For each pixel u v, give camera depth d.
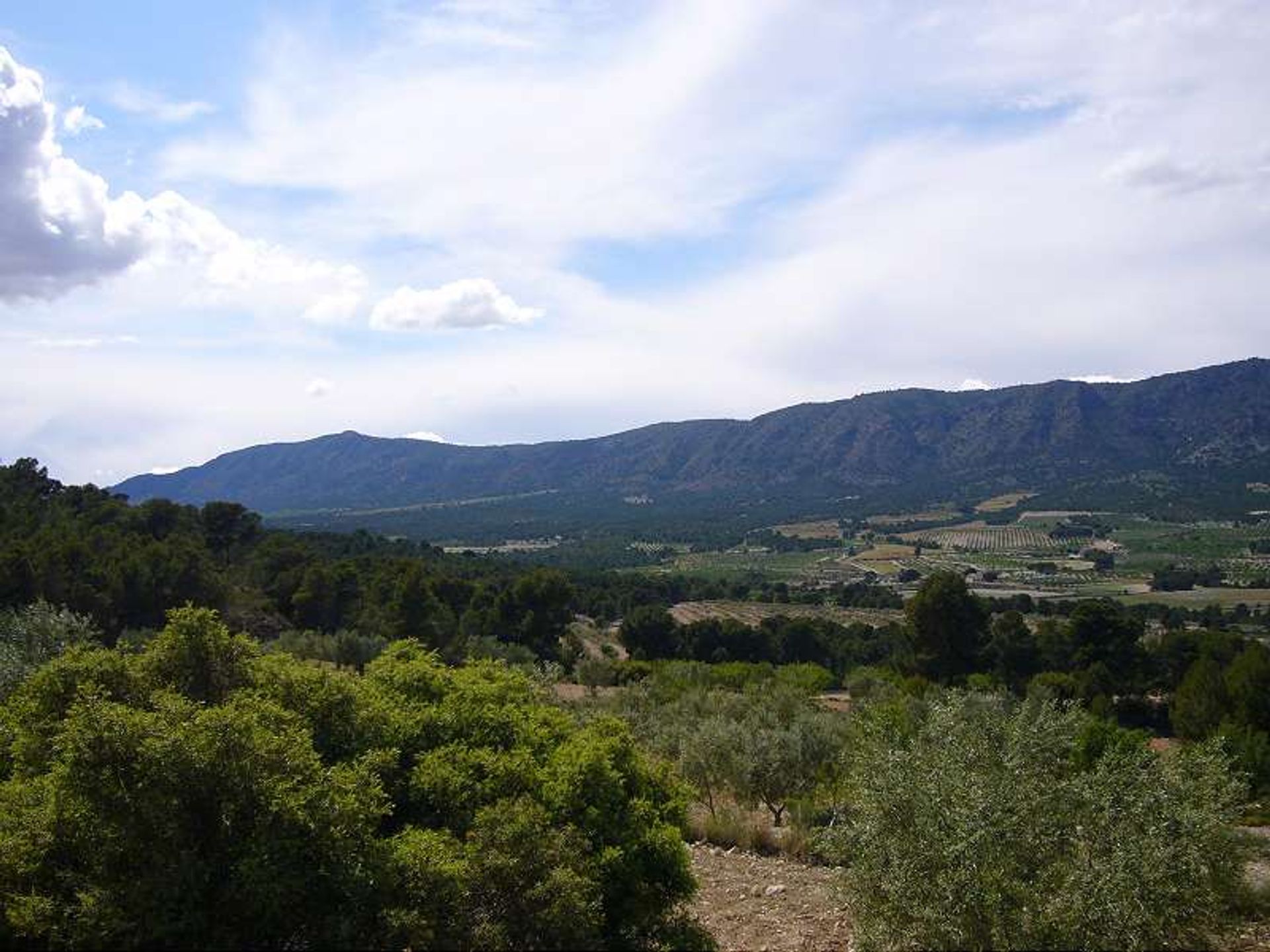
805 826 15.27
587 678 48.03
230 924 6.33
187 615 8.41
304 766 6.74
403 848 6.86
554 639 60.78
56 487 66.19
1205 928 7.80
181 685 8.12
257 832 6.32
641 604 92.38
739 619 77.69
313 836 6.41
